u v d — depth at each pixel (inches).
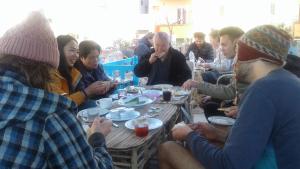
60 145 36.6
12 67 37.0
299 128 45.4
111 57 214.8
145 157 72.9
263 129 45.1
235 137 46.5
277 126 46.0
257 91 46.8
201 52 247.3
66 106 38.2
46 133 35.7
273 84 46.9
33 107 35.5
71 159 37.4
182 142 66.6
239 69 53.3
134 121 75.3
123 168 66.2
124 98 101.3
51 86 39.4
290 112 45.6
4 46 36.7
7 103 35.2
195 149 54.8
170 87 121.4
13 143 34.3
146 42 219.6
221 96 105.5
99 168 43.9
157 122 75.2
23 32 36.7
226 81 135.9
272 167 46.3
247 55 51.0
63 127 37.2
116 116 80.1
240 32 105.9
